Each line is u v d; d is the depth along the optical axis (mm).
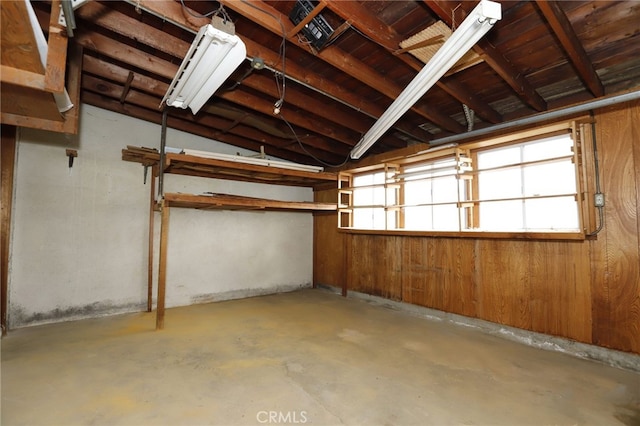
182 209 4781
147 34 2703
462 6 2125
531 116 3268
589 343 2863
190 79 2809
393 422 1936
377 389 2316
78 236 3975
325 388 2328
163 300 3654
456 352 3006
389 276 4754
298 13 2273
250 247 5426
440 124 3812
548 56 2633
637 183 2654
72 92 2564
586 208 2863
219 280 5070
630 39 2367
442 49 2201
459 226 3662
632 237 2662
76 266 3951
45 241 3770
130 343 3168
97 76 3656
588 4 2076
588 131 2920
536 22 2273
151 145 4488
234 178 5090
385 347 3121
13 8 1293
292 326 3764
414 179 4273
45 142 3799
